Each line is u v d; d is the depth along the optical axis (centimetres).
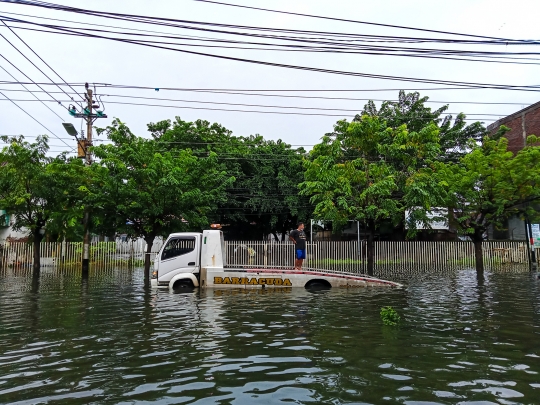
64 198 1875
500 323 813
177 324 804
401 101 2994
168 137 3097
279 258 2511
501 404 420
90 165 1953
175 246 1393
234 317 872
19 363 557
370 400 429
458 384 476
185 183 1853
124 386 471
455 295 1209
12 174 1794
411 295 1205
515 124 3109
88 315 905
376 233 3322
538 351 612
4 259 2548
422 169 1728
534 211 1908
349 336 704
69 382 485
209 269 1356
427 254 2592
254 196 2983
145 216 1827
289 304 1039
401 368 532
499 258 2623
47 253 2581
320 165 1734
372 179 1741
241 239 3456
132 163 1878
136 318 866
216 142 3241
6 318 874
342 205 1628
